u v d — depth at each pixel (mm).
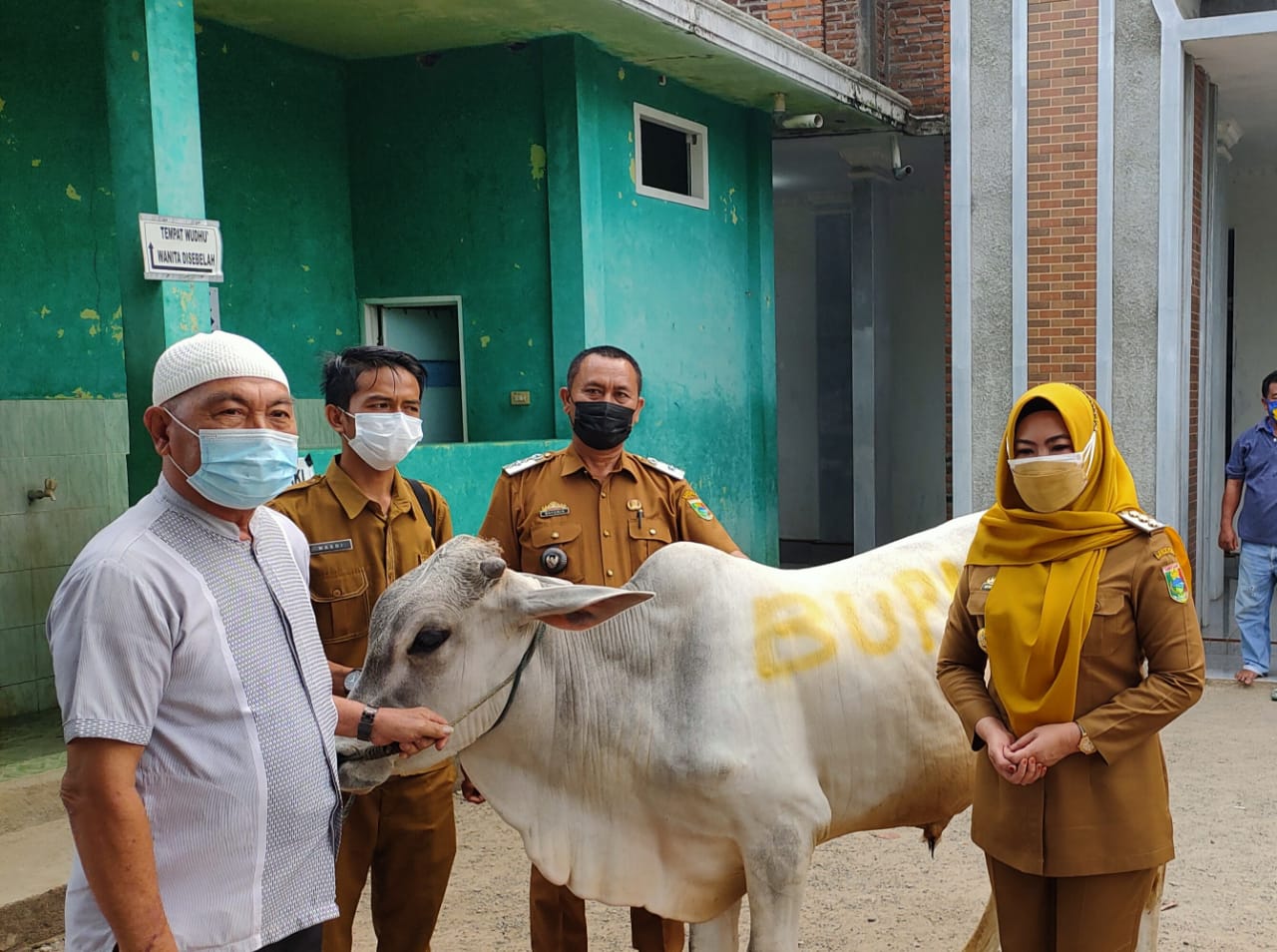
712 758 2639
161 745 2035
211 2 7090
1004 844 2549
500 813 2783
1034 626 2484
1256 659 7434
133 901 1924
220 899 2080
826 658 2830
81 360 6652
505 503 3535
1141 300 8234
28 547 6391
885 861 4773
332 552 3111
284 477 2137
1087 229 8312
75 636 1970
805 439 14188
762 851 2709
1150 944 2889
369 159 8555
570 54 7938
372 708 2527
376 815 3133
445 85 8312
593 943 4098
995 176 8531
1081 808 2457
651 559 2861
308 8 7238
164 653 2004
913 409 13719
